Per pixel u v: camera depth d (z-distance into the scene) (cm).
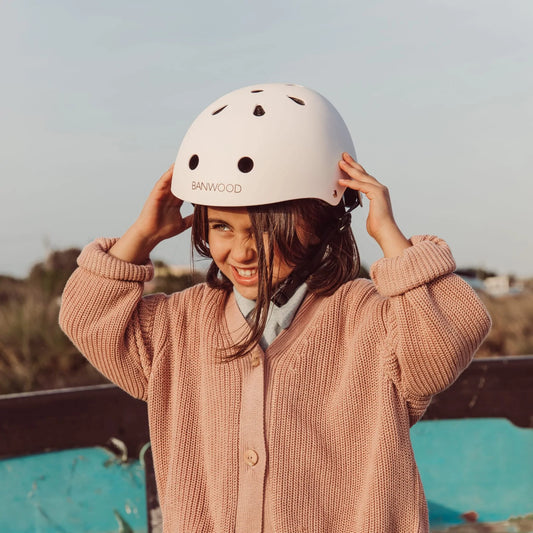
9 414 301
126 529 306
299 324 169
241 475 158
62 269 1021
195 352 175
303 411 160
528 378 340
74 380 625
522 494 331
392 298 159
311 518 154
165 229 182
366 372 163
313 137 162
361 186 167
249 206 157
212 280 180
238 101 164
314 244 168
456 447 337
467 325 156
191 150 164
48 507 303
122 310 172
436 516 330
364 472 160
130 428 312
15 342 668
